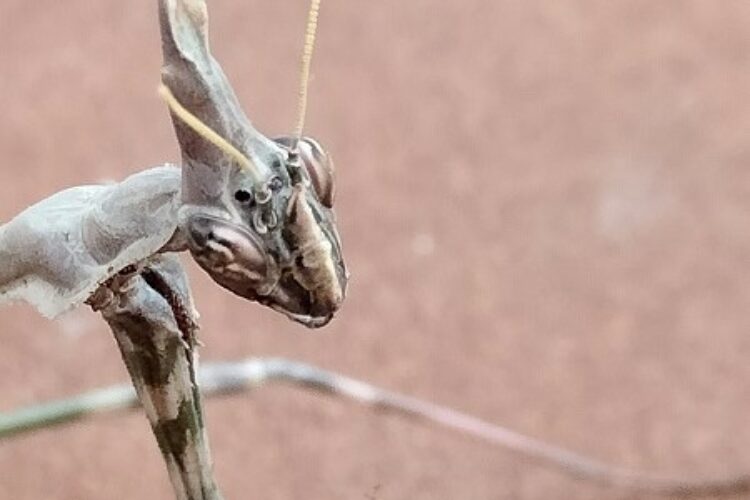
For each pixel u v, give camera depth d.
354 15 0.14
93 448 0.11
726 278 0.12
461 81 0.14
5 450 0.11
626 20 0.14
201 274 0.12
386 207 0.12
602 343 0.11
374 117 0.13
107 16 0.14
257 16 0.14
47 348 0.11
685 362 0.11
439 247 0.12
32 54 0.14
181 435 0.08
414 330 0.11
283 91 0.13
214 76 0.07
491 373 0.11
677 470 0.10
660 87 0.13
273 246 0.07
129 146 0.13
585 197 0.12
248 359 0.11
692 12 0.14
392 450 0.11
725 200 0.12
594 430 0.11
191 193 0.07
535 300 0.12
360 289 0.12
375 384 0.11
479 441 0.11
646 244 0.12
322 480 0.10
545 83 0.13
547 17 0.14
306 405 0.11
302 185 0.07
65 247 0.07
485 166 0.13
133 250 0.07
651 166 0.13
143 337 0.07
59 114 0.13
